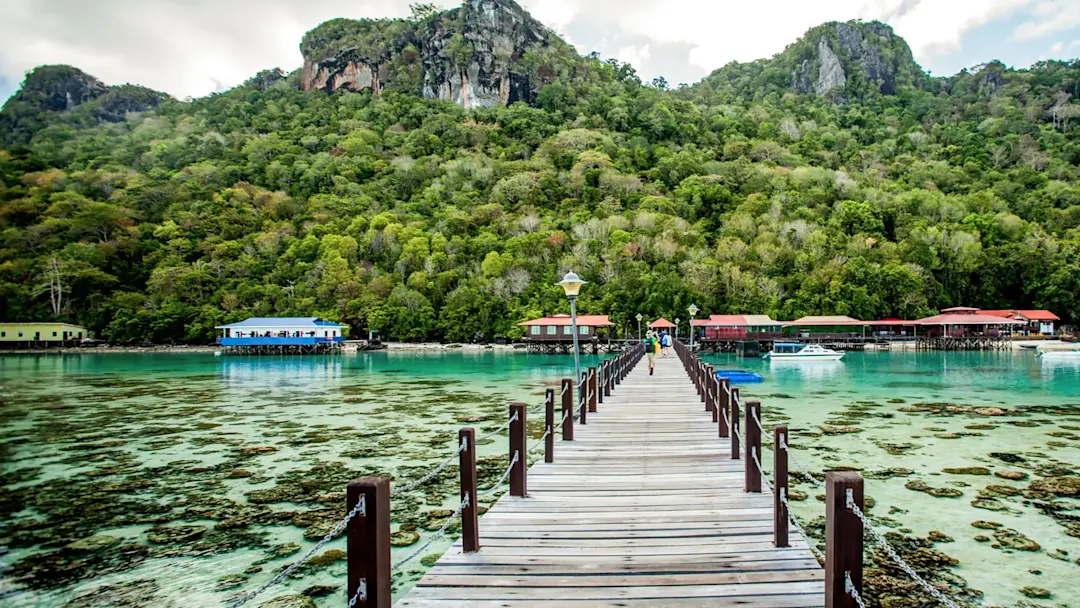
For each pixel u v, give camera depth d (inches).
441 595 170.1
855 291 2394.2
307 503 386.3
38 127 5526.6
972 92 5718.5
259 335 2417.6
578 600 166.1
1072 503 362.3
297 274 2920.8
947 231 2805.1
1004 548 293.3
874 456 491.2
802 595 168.9
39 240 2962.6
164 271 2770.7
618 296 2471.7
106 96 6210.6
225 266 2925.7
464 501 201.3
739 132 4881.9
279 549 309.9
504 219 3299.7
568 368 1620.3
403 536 321.4
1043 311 2453.2
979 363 1653.5
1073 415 714.2
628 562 192.5
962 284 2659.9
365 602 118.2
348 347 2447.1
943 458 483.2
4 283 2662.4
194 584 270.7
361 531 119.5
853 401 859.4
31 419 774.5
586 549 204.7
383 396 995.3
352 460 507.5
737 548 204.7
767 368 1528.1
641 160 4188.0
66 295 2765.7
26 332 2488.9
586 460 346.3
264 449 559.2
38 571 286.4
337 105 5467.5
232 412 822.5
